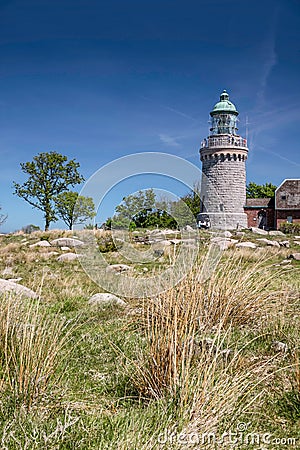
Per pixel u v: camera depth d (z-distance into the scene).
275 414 3.58
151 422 3.23
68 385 3.97
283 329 5.51
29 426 3.13
